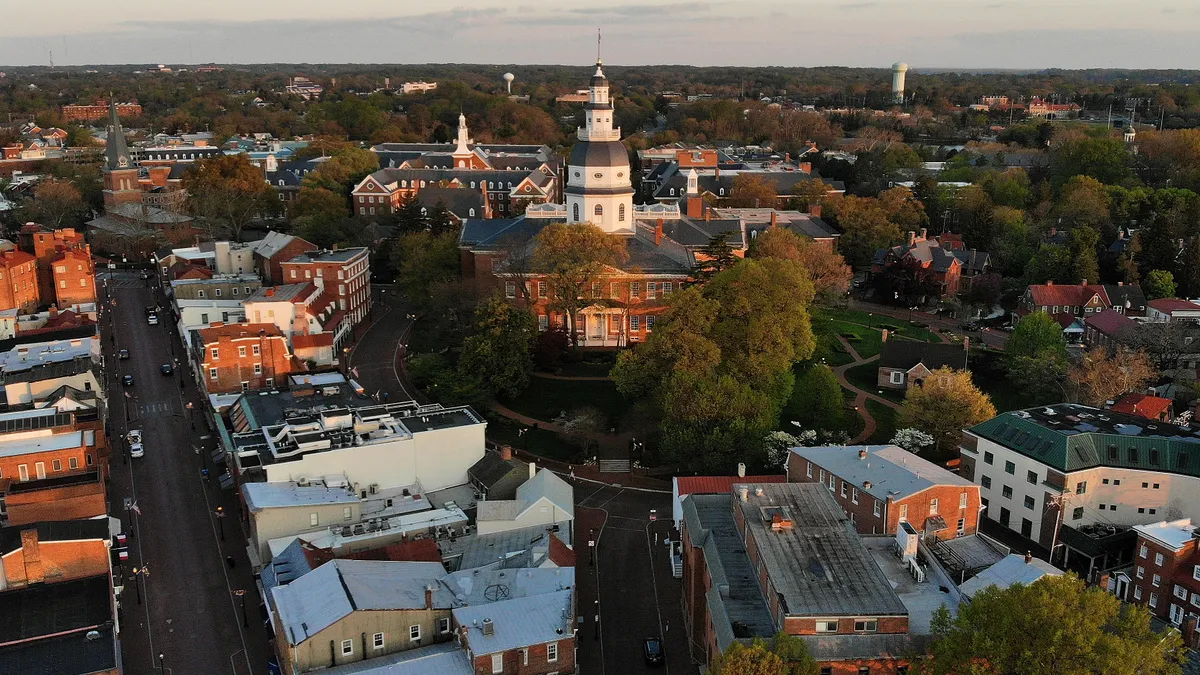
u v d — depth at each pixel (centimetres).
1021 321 16575
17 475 11712
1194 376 15100
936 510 10050
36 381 13888
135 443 13688
